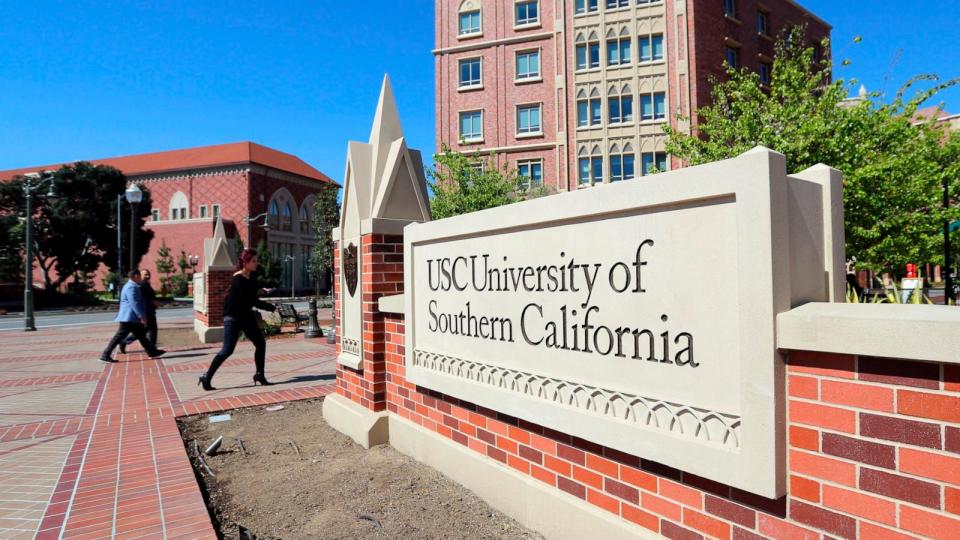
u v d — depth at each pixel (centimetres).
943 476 152
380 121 500
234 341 710
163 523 311
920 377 157
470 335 353
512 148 3086
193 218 5891
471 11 3222
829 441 178
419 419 420
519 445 318
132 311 1022
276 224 6153
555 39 3008
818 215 208
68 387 751
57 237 4284
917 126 1357
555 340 284
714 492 212
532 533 300
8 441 484
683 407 218
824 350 173
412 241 414
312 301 1412
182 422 561
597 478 265
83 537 295
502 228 317
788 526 188
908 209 1153
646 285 234
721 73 2870
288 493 369
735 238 199
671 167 2798
